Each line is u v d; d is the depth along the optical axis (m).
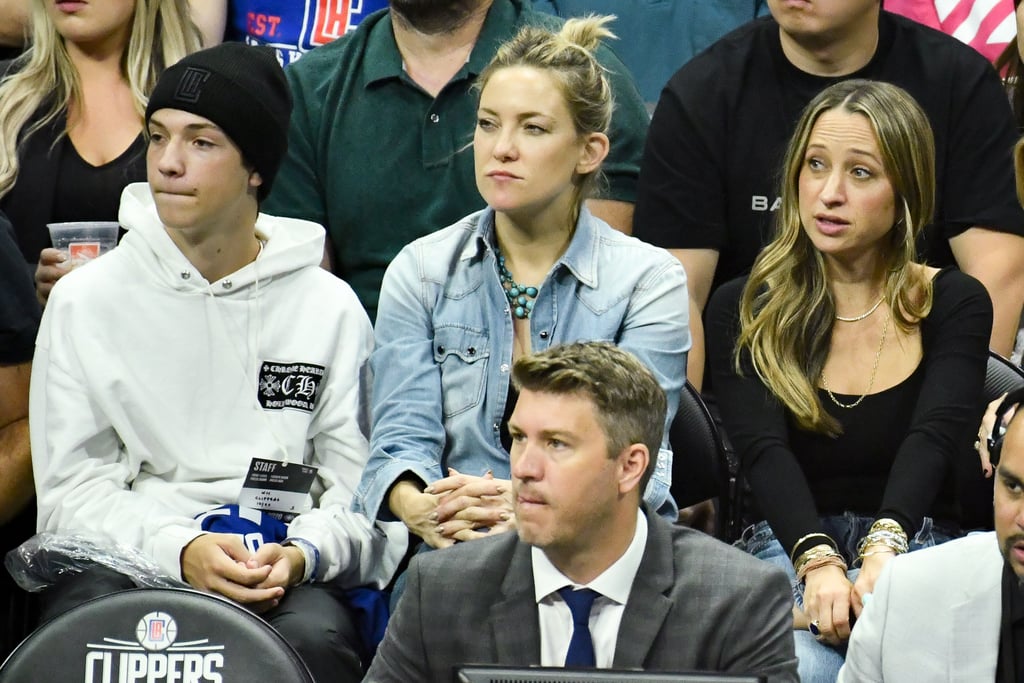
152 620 10.45
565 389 9.31
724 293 13.84
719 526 13.66
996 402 13.30
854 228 13.01
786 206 13.48
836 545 12.58
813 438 13.25
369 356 13.46
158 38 16.25
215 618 10.46
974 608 9.78
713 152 15.77
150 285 12.88
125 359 12.74
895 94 13.16
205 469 12.77
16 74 16.22
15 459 13.54
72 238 14.47
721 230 15.89
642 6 18.42
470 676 7.66
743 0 18.31
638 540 9.73
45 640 10.43
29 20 17.72
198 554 11.98
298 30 18.39
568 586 9.64
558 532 9.34
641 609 9.58
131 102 16.09
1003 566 9.73
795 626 12.22
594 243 13.05
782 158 15.65
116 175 15.85
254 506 12.45
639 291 12.92
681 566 9.77
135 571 12.17
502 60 12.80
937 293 13.31
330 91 16.22
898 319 13.26
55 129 15.95
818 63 15.69
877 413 13.15
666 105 15.96
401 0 15.69
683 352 13.01
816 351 13.38
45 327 12.82
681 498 13.63
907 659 9.94
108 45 16.06
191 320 12.91
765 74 15.85
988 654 9.73
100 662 10.41
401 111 16.03
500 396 12.77
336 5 18.39
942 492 13.32
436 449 12.72
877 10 15.79
